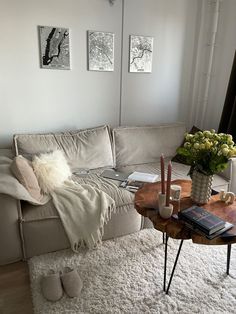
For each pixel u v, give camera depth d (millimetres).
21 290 1667
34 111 2699
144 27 2922
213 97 3373
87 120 2965
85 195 2025
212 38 3143
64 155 2436
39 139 2412
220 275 1783
